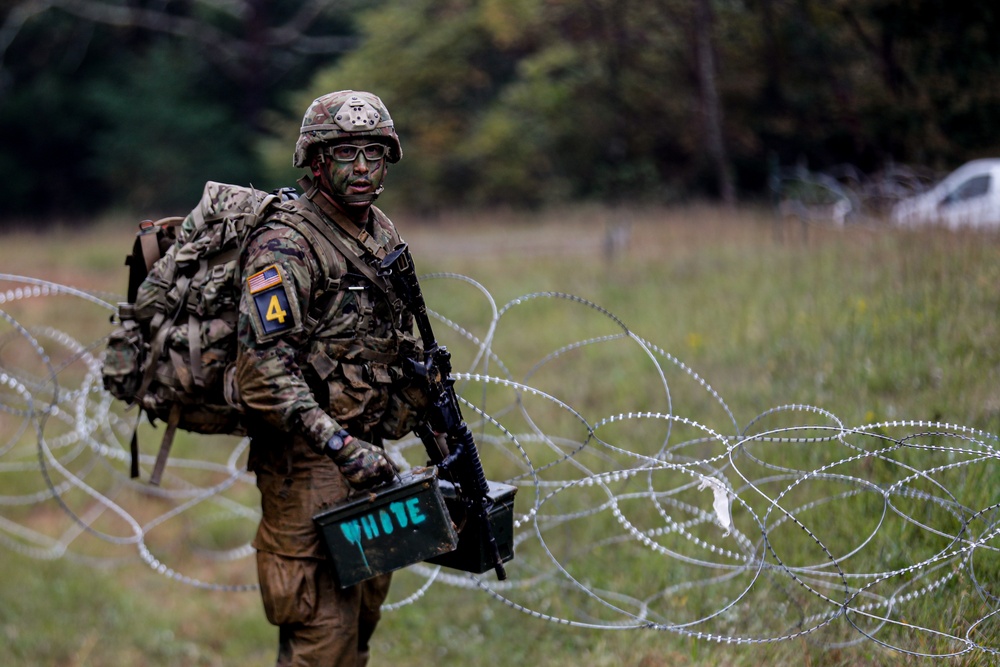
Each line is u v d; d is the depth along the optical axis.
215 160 53.84
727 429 8.57
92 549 10.95
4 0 52.53
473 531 5.45
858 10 22.50
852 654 6.02
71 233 34.06
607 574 7.91
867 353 8.84
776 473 7.70
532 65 39.56
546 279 17.39
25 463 12.22
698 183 35.69
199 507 11.55
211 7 56.31
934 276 10.07
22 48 56.00
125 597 9.76
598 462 9.20
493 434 10.38
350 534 5.07
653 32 34.88
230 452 12.67
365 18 46.59
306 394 4.99
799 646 6.19
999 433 6.95
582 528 8.66
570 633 7.49
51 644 8.75
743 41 30.03
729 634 6.57
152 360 5.44
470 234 27.55
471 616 8.28
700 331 11.52
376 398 5.35
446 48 43.50
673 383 10.08
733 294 12.78
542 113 39.91
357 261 5.19
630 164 37.78
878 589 6.35
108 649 8.76
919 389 8.03
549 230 25.88
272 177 48.81
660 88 36.44
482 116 43.47
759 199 32.56
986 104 20.16
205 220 5.42
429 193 42.94
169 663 8.54
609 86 37.81
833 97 25.25
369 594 5.79
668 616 7.11
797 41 27.34
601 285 15.98
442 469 5.34
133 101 53.81
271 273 4.98
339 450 4.96
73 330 16.56
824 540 6.92
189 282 5.36
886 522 6.75
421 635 8.20
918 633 5.86
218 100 57.56
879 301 10.09
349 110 5.04
